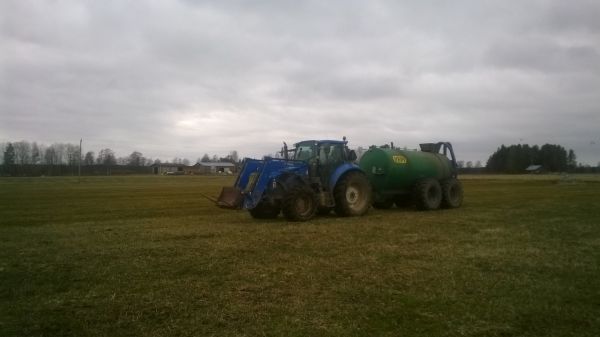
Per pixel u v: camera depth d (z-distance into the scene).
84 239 9.93
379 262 7.41
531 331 4.63
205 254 8.12
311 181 13.10
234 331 4.63
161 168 112.81
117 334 4.59
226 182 48.09
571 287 6.05
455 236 9.88
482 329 4.68
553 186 34.56
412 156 15.98
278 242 9.19
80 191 30.25
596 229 10.91
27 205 19.52
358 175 13.77
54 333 4.62
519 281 6.32
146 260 7.70
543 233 10.33
